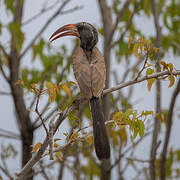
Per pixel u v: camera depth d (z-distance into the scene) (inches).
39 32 470.6
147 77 317.1
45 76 448.1
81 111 447.5
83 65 362.6
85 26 419.8
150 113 289.6
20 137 465.7
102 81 351.6
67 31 422.9
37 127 463.2
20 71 475.8
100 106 327.3
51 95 262.1
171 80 307.9
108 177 450.9
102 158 298.5
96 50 402.9
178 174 479.2
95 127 310.2
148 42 298.5
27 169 287.4
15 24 414.9
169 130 448.5
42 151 281.6
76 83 341.4
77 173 452.1
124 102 488.4
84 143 470.9
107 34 484.7
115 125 289.9
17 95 460.8
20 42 413.1
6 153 438.3
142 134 287.1
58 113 278.7
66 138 292.8
